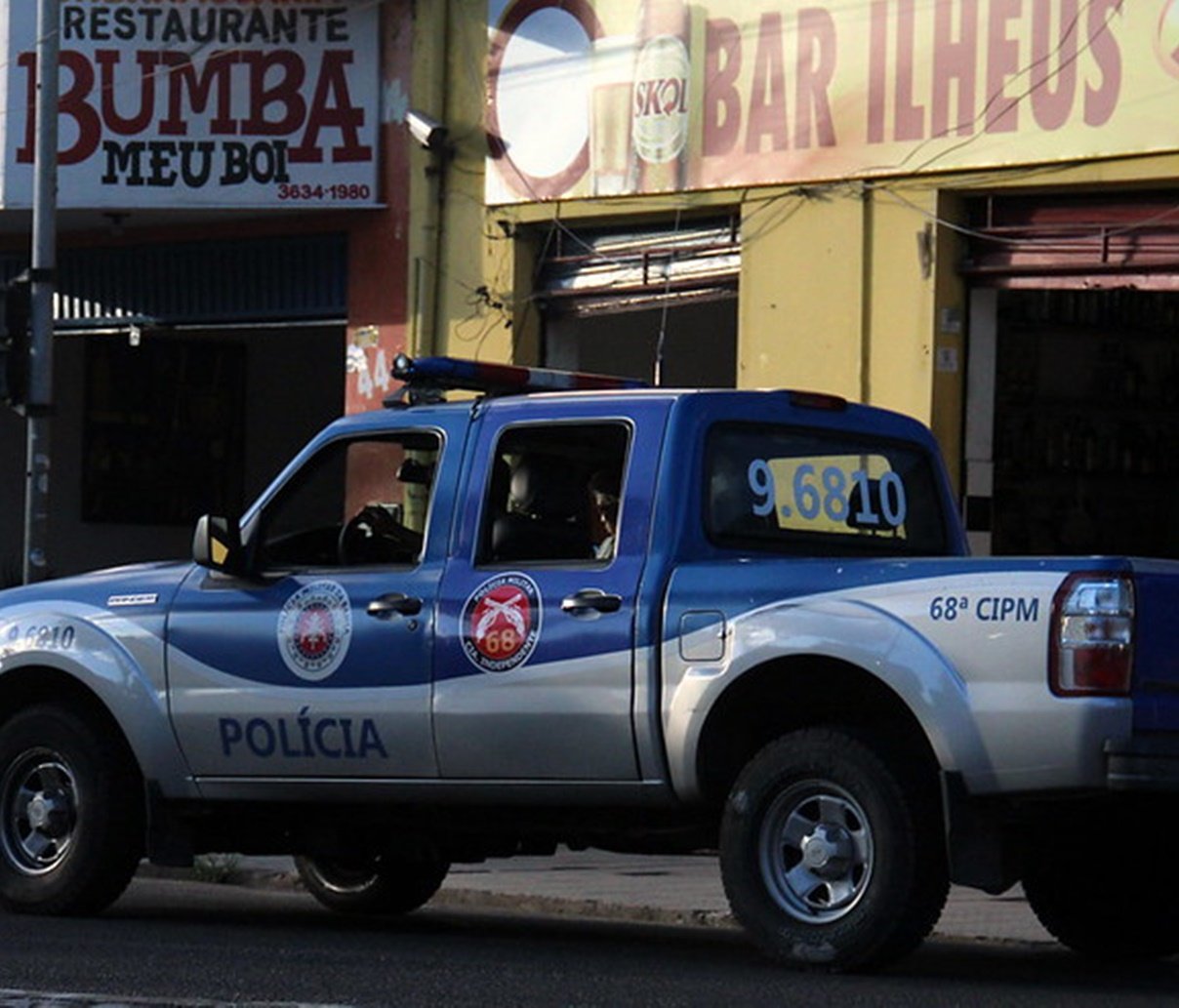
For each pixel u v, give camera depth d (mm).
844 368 21828
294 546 13023
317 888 14875
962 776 10500
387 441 12828
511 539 12070
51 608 13656
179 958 11297
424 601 12180
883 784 10695
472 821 12336
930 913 10711
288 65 25875
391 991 10047
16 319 21156
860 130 21641
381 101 25688
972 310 21438
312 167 25766
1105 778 10227
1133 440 22578
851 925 10711
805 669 11039
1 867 13758
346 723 12391
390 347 25703
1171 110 19609
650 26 23266
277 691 12672
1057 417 22203
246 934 12859
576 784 11695
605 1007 9562
